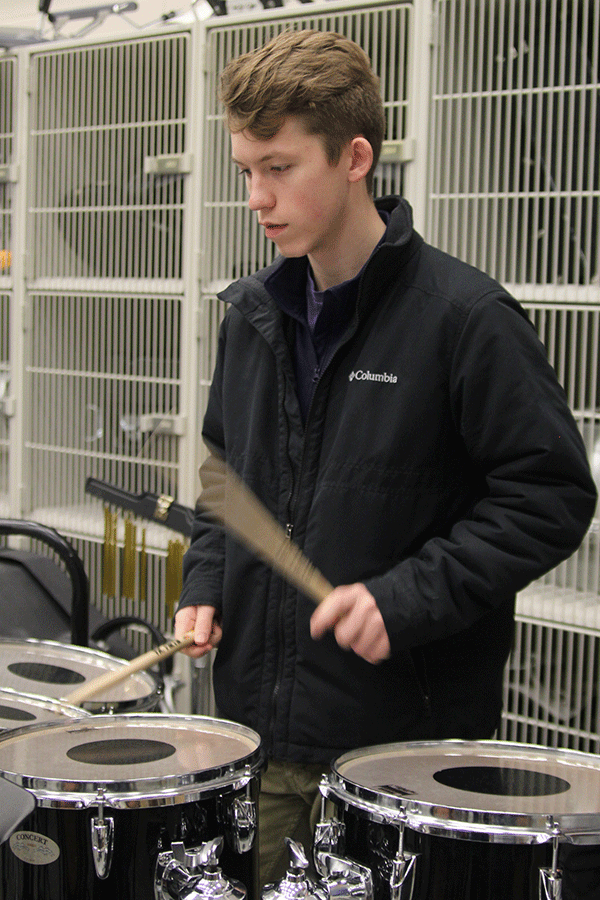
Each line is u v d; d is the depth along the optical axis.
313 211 1.18
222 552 1.46
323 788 1.04
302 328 1.36
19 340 2.70
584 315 1.93
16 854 0.98
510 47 1.96
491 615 1.27
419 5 2.05
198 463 2.40
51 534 1.90
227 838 1.00
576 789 1.07
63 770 1.05
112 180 2.53
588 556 2.00
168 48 2.38
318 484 1.28
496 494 1.17
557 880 0.91
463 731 1.27
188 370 2.41
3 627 2.15
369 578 1.24
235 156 1.19
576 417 1.96
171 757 1.12
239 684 1.34
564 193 1.94
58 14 2.72
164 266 2.47
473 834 0.92
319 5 2.16
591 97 1.92
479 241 2.08
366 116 1.22
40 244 2.68
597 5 1.88
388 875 0.95
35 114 2.65
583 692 2.04
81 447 2.65
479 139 2.02
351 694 1.25
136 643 2.55
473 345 1.18
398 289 1.25
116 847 0.96
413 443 1.23
